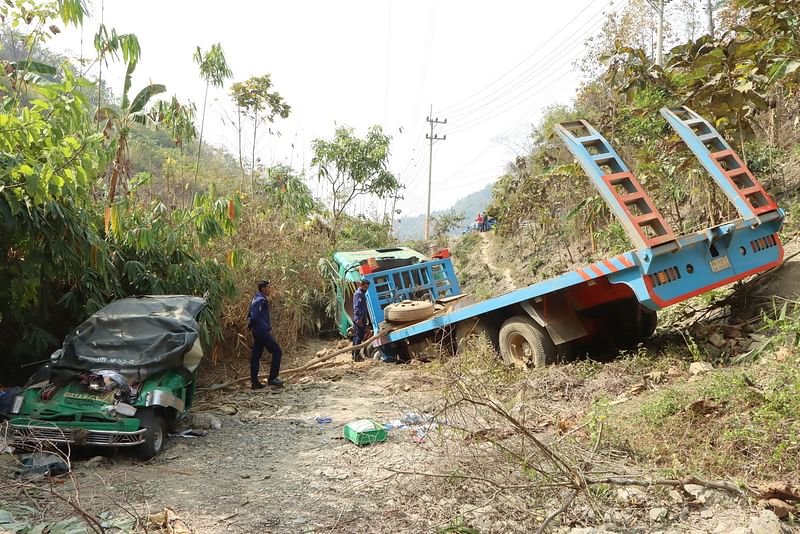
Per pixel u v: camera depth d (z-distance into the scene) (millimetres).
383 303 11500
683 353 7652
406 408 7191
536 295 8242
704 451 4555
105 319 6520
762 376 5793
